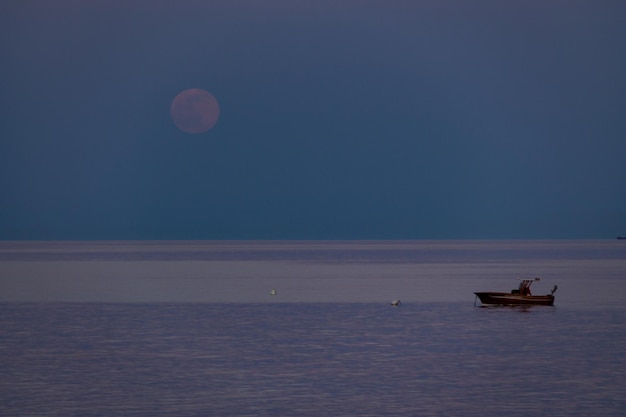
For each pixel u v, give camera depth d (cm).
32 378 19312
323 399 17275
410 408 16612
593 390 18050
